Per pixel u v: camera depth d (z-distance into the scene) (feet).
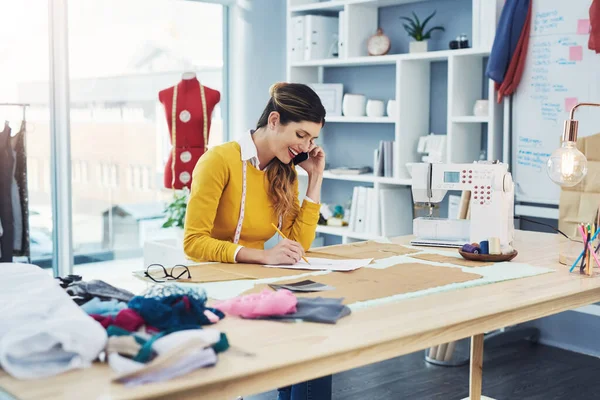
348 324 5.61
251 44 18.28
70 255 16.25
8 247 14.65
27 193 14.87
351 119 16.31
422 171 9.00
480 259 8.35
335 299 6.16
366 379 12.19
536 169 13.32
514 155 13.61
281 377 4.76
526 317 6.57
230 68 18.74
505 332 14.10
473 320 6.00
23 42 15.53
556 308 6.90
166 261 16.16
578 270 7.93
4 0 15.28
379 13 16.72
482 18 13.82
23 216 14.75
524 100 13.39
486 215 8.59
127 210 17.30
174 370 4.40
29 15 15.57
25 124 14.80
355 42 16.30
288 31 17.46
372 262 8.19
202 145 15.99
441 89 15.55
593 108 12.49
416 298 6.54
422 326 5.58
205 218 8.26
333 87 17.12
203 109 15.90
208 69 18.49
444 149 14.65
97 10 16.43
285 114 8.16
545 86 13.08
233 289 6.72
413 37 15.37
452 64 14.14
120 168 17.08
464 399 10.28
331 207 17.76
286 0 18.67
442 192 9.04
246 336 5.25
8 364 4.36
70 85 16.15
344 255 8.61
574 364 13.14
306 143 8.30
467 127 14.57
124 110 17.04
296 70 17.57
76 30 16.15
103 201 16.88
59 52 15.87
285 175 8.60
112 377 4.36
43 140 15.93
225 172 8.34
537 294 6.76
